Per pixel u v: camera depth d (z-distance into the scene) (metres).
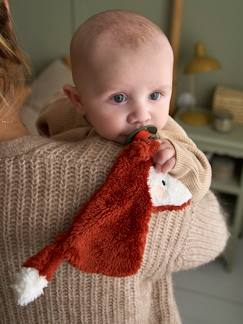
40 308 0.74
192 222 0.70
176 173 0.67
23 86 0.73
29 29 2.22
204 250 0.75
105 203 0.61
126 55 0.63
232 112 1.98
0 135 0.68
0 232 0.68
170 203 0.63
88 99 0.68
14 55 0.67
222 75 2.04
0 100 0.68
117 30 0.65
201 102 2.15
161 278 0.82
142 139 0.64
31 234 0.67
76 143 0.66
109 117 0.66
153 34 0.65
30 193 0.64
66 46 2.23
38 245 0.68
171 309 0.86
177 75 2.10
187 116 1.99
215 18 1.91
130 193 0.61
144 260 0.69
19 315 0.77
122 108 0.66
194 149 0.73
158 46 0.65
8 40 0.67
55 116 0.86
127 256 0.62
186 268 0.75
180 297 1.93
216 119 1.89
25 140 0.66
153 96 0.67
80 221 0.61
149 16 2.00
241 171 2.00
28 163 0.63
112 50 0.64
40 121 0.90
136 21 0.66
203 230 0.73
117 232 0.62
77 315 0.73
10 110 0.69
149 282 0.78
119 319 0.74
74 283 0.70
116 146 0.66
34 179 0.63
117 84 0.64
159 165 0.64
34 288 0.58
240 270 2.08
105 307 0.72
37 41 2.25
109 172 0.63
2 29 0.66
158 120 0.68
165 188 0.63
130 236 0.61
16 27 2.23
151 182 0.62
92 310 0.73
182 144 0.71
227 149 1.85
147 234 0.67
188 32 1.98
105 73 0.64
